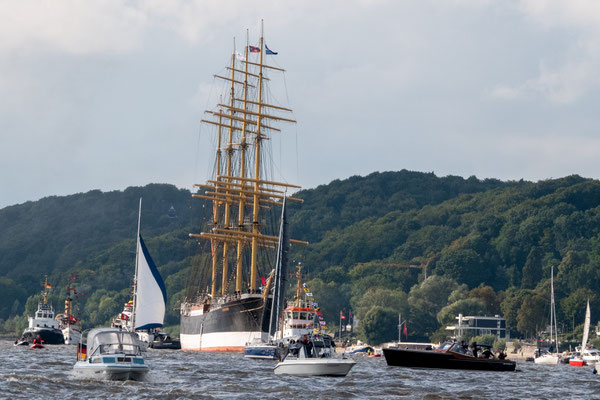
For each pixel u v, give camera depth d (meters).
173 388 185.75
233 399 169.00
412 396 180.75
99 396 168.38
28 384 181.88
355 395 180.38
